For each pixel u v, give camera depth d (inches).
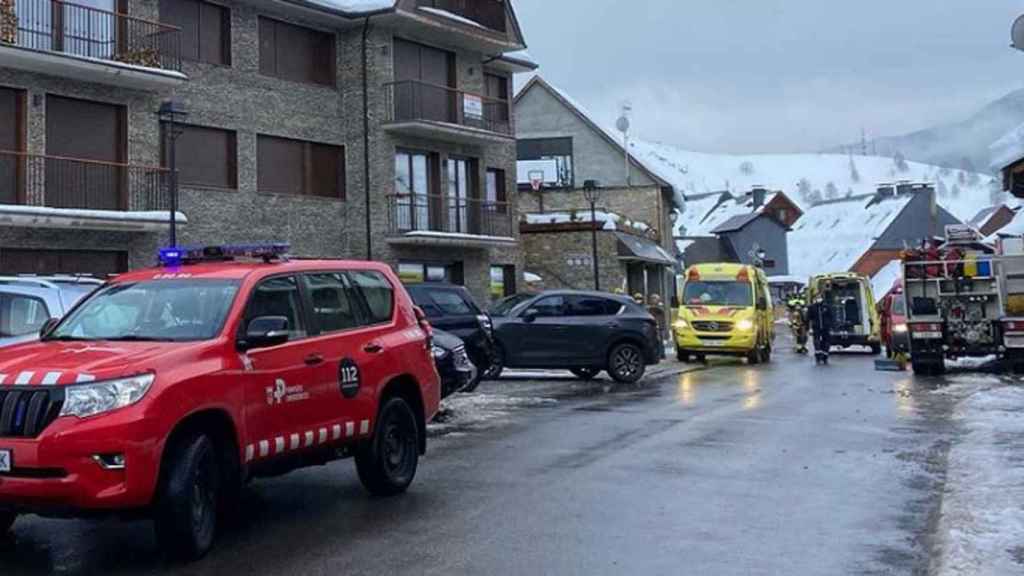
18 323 402.9
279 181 1077.8
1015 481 325.7
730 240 3405.5
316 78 1133.1
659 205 1801.2
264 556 258.2
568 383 777.6
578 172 1929.1
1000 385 693.9
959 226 840.3
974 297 803.4
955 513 287.4
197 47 994.1
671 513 306.5
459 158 1300.4
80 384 235.3
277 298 297.4
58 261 871.7
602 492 338.6
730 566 247.8
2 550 267.7
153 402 238.8
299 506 319.9
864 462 392.5
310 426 294.4
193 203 973.2
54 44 868.6
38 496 231.6
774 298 3061.0
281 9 1068.5
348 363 313.4
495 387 738.8
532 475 370.9
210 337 268.7
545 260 1502.2
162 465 244.5
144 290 294.8
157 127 944.3
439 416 544.1
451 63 1280.8
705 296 1074.1
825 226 3959.2
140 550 265.9
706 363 1046.4
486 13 1284.4
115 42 909.2
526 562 252.2
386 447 333.4
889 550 262.1
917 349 808.9
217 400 257.6
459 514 307.0
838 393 668.1
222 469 266.2
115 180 906.7
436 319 660.1
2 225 816.3
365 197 1143.0
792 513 305.6
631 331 779.4
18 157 841.5
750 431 480.7
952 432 469.4
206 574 242.2
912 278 814.5
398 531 285.4
